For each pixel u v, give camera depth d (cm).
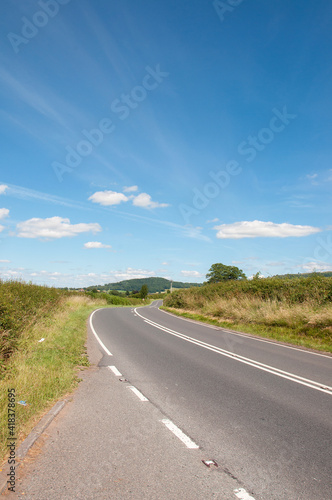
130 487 296
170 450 369
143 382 648
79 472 317
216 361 861
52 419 446
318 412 500
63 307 2033
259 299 1894
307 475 324
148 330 1526
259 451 371
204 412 491
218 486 301
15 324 822
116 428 425
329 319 1272
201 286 3200
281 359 898
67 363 752
